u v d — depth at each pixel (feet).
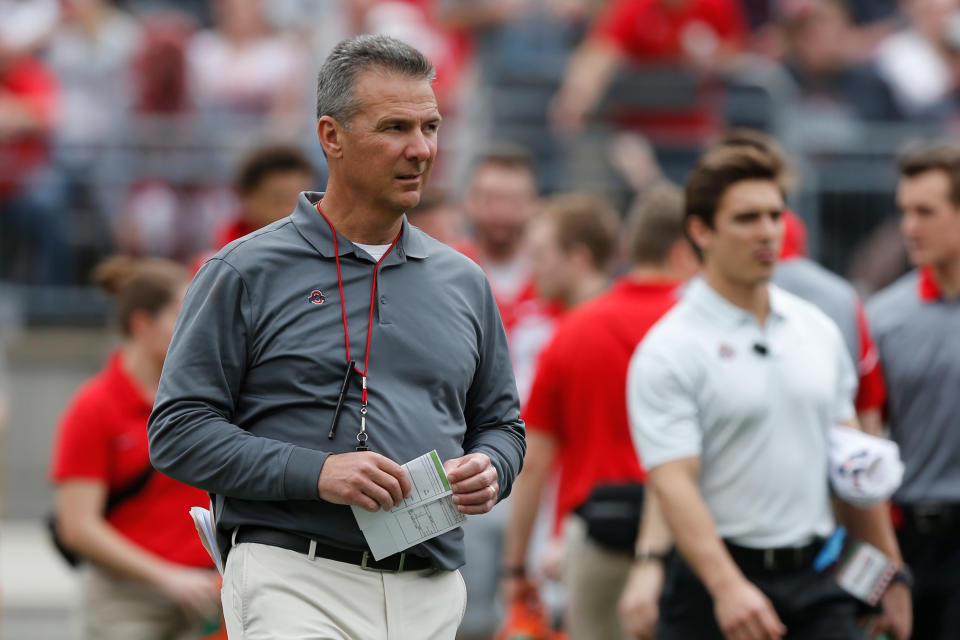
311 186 74.90
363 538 43.21
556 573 73.72
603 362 69.46
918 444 66.03
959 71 127.44
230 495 42.70
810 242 116.37
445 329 44.88
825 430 56.44
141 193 118.83
